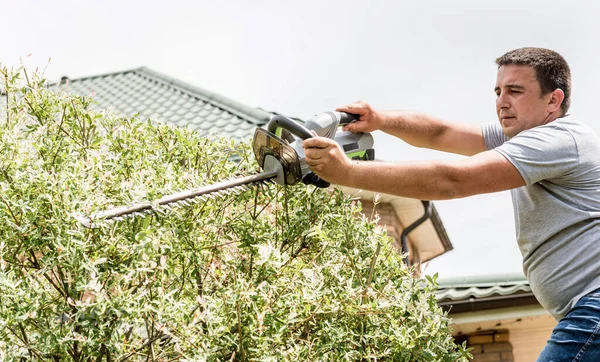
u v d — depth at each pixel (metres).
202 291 3.79
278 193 4.14
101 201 3.47
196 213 3.86
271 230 4.02
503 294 6.88
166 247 3.45
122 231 3.66
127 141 4.21
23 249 3.64
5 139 3.71
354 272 4.04
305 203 4.11
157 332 3.66
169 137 4.29
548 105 3.23
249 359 3.53
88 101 4.39
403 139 3.72
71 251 3.32
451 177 2.93
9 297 3.30
